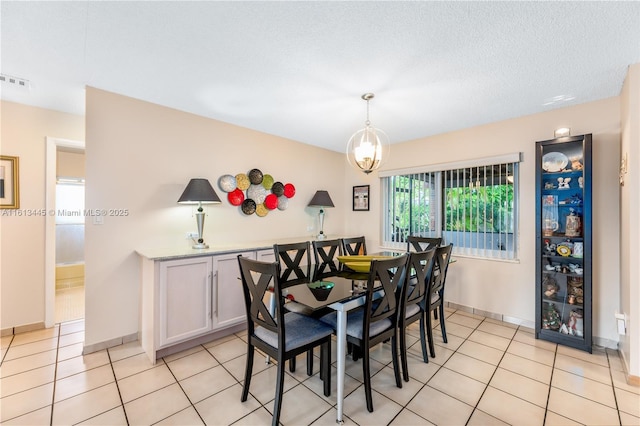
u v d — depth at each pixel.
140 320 2.67
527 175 3.03
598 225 2.60
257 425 1.66
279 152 3.86
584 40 1.76
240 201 3.41
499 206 3.24
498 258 3.24
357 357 2.41
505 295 3.18
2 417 1.69
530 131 3.01
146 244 2.73
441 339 2.78
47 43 1.82
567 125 2.79
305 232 4.21
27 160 2.79
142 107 2.69
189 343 2.58
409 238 3.57
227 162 3.31
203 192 2.76
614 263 2.52
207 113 3.02
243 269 1.82
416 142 3.94
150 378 2.10
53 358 2.35
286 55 1.95
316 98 2.63
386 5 1.48
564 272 2.71
